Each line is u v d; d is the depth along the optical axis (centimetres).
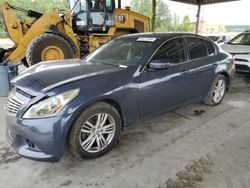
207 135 348
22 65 840
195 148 311
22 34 703
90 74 285
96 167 270
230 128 373
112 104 293
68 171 263
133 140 330
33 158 250
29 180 248
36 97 247
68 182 245
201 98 436
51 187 238
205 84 427
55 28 715
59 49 659
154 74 326
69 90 253
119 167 270
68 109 246
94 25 888
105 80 280
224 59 462
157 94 333
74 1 873
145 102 321
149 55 328
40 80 269
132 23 965
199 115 424
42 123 239
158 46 341
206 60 420
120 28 945
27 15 752
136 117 318
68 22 745
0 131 354
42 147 244
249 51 680
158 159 285
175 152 301
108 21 908
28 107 246
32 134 242
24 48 669
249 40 784
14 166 271
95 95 264
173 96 362
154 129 365
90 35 882
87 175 256
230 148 312
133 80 303
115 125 295
